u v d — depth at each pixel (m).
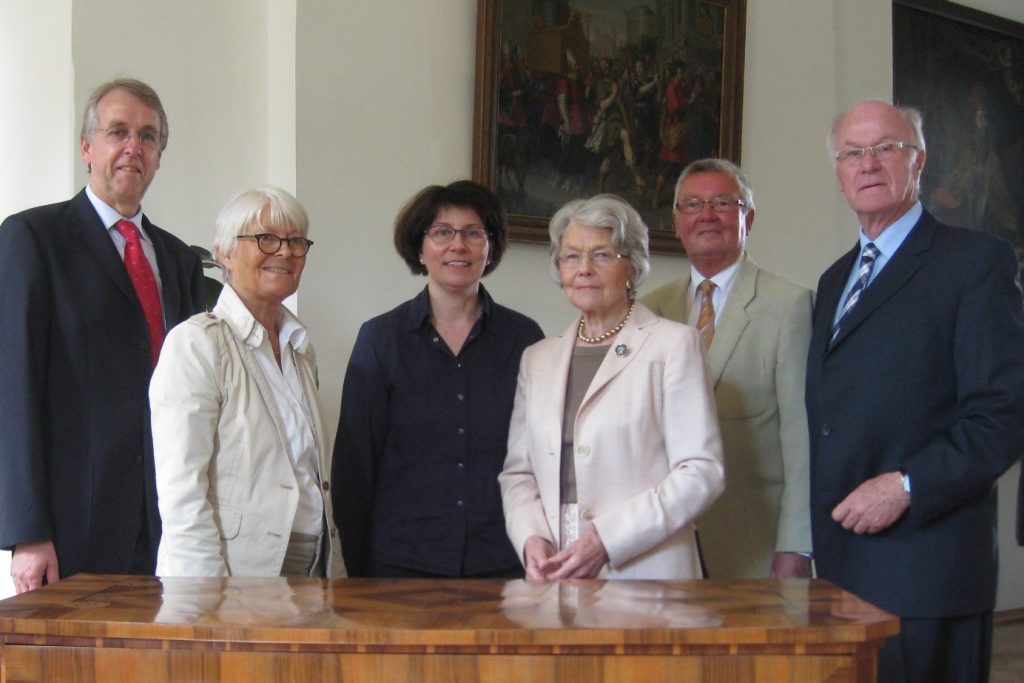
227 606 1.81
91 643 1.69
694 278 3.30
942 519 2.59
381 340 3.07
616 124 5.86
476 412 3.00
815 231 6.69
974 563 2.60
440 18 5.32
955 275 2.64
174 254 3.28
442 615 1.75
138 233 3.15
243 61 5.08
